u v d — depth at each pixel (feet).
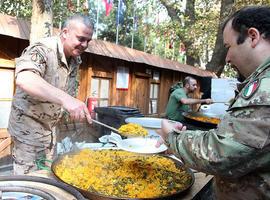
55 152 7.11
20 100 6.38
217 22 27.50
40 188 3.93
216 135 3.14
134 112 11.46
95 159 5.25
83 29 5.98
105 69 15.38
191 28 26.43
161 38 28.81
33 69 5.34
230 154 2.99
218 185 3.58
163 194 4.02
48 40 5.98
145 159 5.41
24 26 10.40
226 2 24.62
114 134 7.43
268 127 2.87
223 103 15.70
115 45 14.98
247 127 2.94
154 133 7.03
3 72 11.28
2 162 11.59
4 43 11.07
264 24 3.19
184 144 3.44
